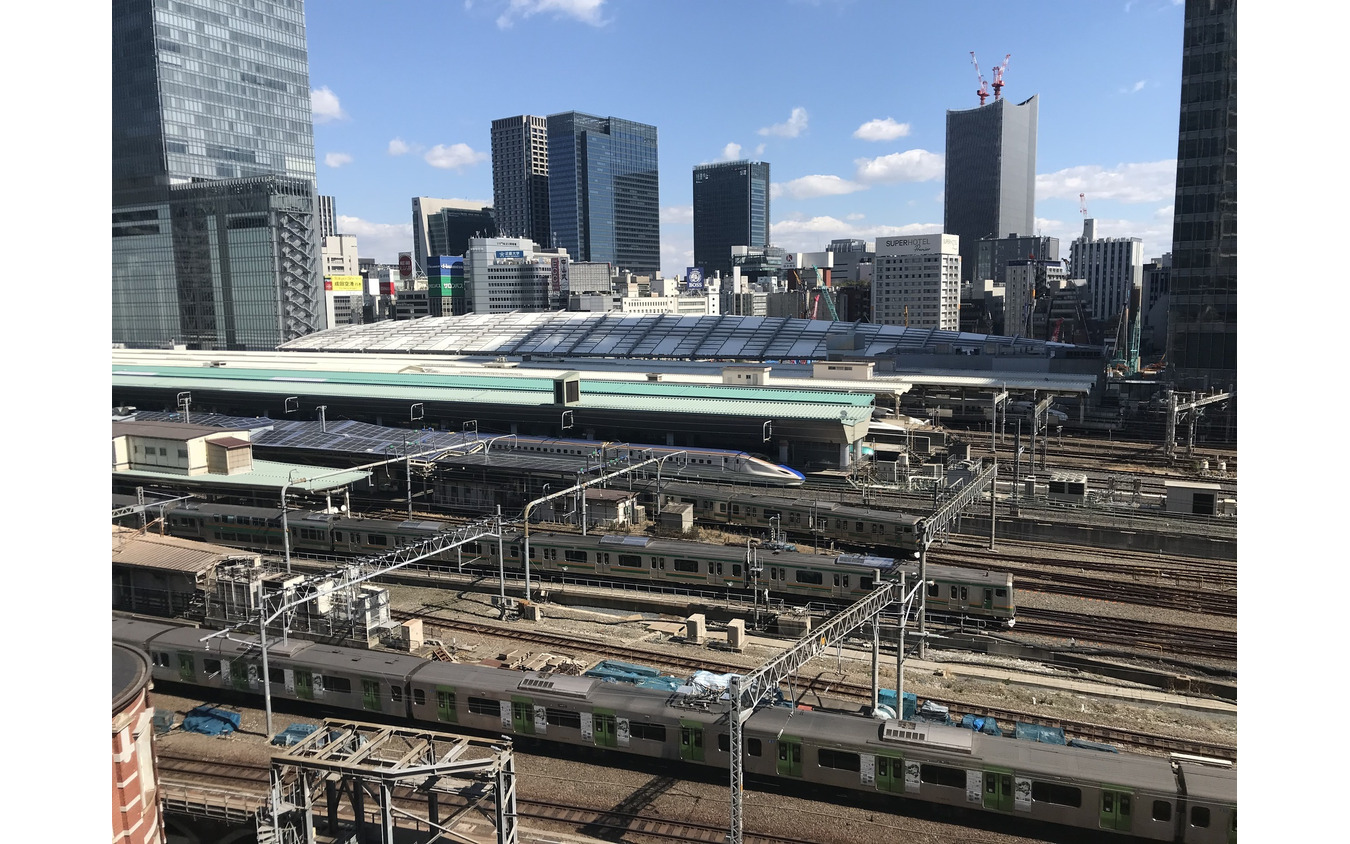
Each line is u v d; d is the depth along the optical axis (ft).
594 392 412.98
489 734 150.71
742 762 134.72
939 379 485.97
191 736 154.81
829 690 166.09
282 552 260.83
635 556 228.02
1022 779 120.67
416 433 373.40
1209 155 447.83
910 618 204.13
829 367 488.85
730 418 366.63
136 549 215.92
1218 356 456.04
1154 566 241.76
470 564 246.06
